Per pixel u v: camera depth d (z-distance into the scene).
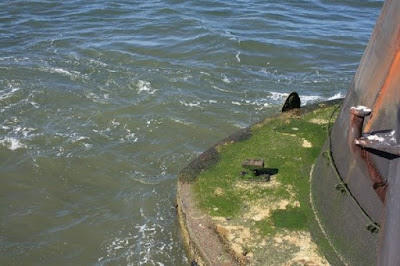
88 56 23.88
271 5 30.69
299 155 13.53
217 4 30.14
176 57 24.20
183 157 17.41
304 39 26.50
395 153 8.88
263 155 13.66
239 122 19.33
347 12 30.52
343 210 10.62
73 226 14.66
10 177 16.39
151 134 18.53
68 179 16.41
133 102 20.34
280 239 11.24
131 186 16.14
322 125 14.66
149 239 14.09
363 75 10.57
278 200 12.20
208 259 10.98
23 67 22.64
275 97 21.22
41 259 13.65
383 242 8.96
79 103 20.22
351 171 10.51
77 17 28.22
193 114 19.70
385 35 9.97
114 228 14.55
